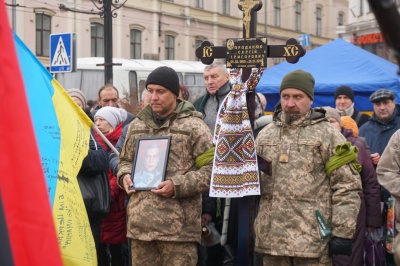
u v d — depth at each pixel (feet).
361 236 17.47
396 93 32.22
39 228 4.93
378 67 33.53
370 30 64.18
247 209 13.87
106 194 16.06
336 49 35.99
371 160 18.34
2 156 4.83
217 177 13.47
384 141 21.42
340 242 12.64
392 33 4.52
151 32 106.93
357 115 24.67
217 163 13.50
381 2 4.47
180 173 13.78
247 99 13.87
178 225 13.57
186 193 13.47
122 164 14.57
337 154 12.73
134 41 104.42
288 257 13.08
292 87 13.02
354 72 33.88
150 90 13.94
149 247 13.93
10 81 4.86
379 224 17.71
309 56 36.22
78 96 20.94
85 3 94.07
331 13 151.43
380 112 21.38
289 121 13.24
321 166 12.93
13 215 4.85
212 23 119.96
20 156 4.86
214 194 13.44
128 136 14.52
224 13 123.24
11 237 4.83
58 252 5.06
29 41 85.51
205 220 16.55
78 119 14.40
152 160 13.87
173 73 14.01
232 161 13.44
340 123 17.78
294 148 12.98
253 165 13.21
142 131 14.33
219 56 13.89
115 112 19.16
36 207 4.91
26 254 4.89
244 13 13.71
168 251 13.70
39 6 86.58
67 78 73.20
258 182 13.15
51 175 12.90
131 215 13.89
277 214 12.89
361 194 17.51
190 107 14.26
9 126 4.85
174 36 112.27
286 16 137.18
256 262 14.71
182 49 114.01
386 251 18.93
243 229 13.88
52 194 12.79
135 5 103.40
